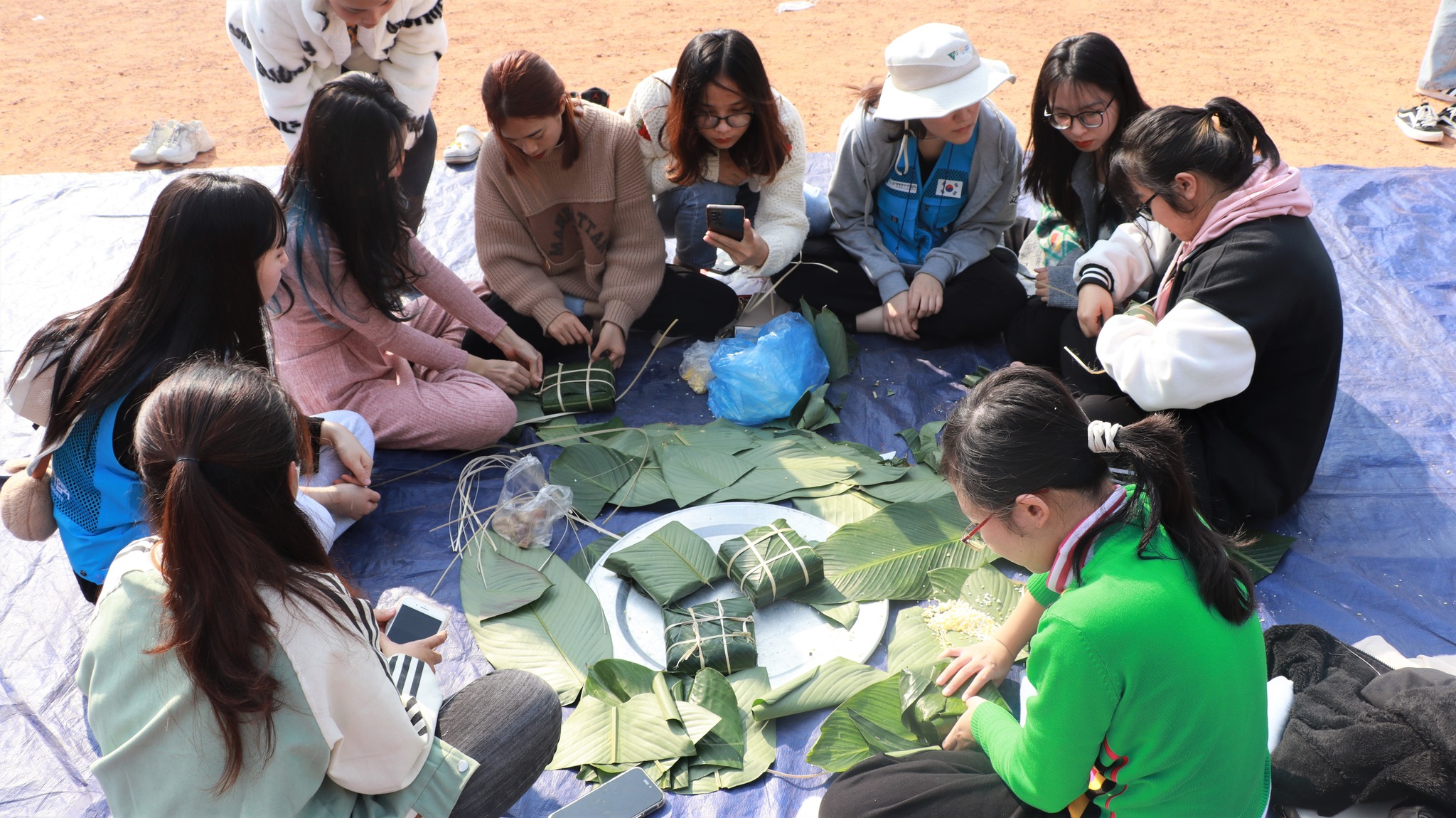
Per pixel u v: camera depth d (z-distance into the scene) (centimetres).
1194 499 163
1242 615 160
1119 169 268
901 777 196
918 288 374
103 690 159
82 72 827
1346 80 730
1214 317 256
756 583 265
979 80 341
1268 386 274
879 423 350
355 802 173
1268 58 781
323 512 277
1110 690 156
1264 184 255
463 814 185
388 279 303
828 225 415
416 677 202
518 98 317
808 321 369
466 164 513
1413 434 333
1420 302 393
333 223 291
